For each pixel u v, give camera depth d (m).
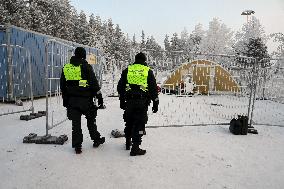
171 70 18.58
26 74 11.88
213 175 3.94
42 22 48.88
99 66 12.10
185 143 5.57
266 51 41.28
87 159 4.46
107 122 7.62
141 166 4.20
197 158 4.65
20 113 8.87
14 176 3.73
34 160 4.36
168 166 4.24
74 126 4.70
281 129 7.36
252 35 47.28
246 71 15.32
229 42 64.88
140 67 4.75
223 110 11.41
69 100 4.75
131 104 4.68
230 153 5.00
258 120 9.10
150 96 4.79
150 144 5.43
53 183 3.53
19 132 6.17
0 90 11.04
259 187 3.60
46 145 5.20
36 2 52.66
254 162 4.56
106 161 4.39
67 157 4.54
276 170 4.23
